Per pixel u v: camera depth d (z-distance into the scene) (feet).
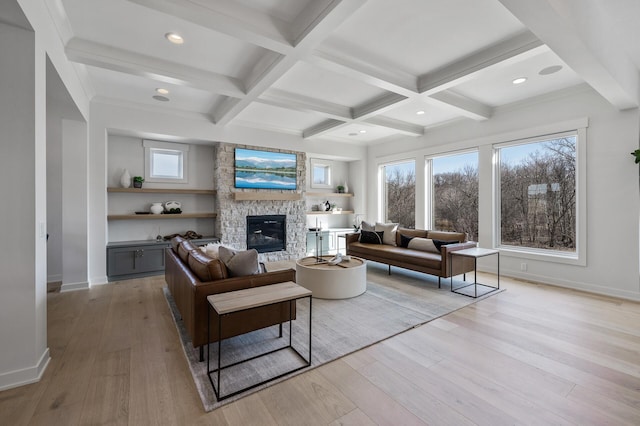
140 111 14.78
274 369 6.81
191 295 7.09
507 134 15.06
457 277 15.19
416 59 10.18
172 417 5.30
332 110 14.60
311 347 7.66
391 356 7.39
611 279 12.06
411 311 10.41
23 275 6.23
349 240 18.81
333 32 8.61
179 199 17.78
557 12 6.25
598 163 12.30
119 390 6.05
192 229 18.21
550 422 5.13
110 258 14.30
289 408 5.54
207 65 10.70
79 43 8.89
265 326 7.75
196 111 16.12
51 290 12.92
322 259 14.10
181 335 8.58
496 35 8.80
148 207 16.81
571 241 13.51
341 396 5.87
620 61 9.44
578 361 7.09
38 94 6.48
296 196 20.15
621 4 7.68
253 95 12.01
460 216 18.02
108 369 6.82
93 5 7.46
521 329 8.90
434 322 9.47
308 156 22.52
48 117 13.26
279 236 20.12
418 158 19.84
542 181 14.37
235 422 5.18
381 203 23.21
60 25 7.91
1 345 6.03
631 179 11.54
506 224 15.70
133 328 9.06
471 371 6.71
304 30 7.93
